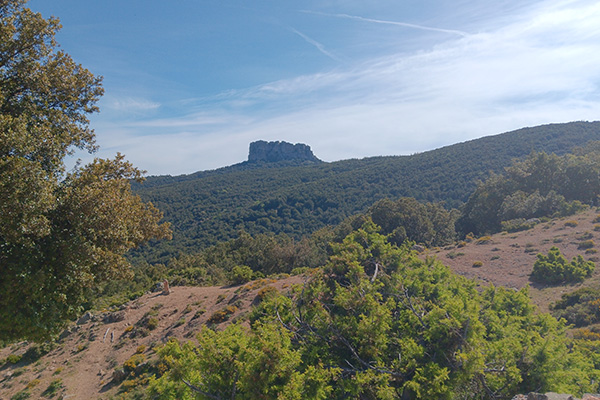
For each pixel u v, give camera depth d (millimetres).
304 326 9875
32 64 11086
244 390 6680
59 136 11344
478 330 8281
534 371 7965
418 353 7992
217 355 7426
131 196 14438
